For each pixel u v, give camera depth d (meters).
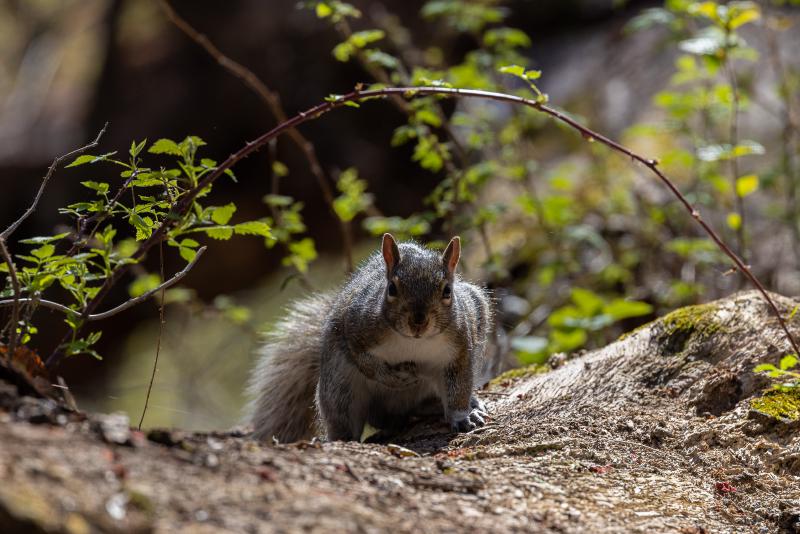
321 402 8.55
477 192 13.27
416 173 21.77
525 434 7.10
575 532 5.15
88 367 22.09
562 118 7.37
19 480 3.94
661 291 14.43
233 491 4.46
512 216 17.11
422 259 7.98
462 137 16.94
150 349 27.19
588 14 24.33
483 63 13.02
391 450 6.18
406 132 11.46
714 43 11.78
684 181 16.50
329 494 4.75
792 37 19.89
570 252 15.38
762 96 18.19
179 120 21.72
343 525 4.38
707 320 8.46
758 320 8.35
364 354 8.02
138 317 21.69
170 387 20.08
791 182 14.45
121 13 23.77
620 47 22.05
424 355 7.93
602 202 16.62
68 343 6.59
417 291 7.69
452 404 7.98
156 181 6.78
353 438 8.32
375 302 7.95
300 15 21.83
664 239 15.57
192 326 25.20
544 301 15.32
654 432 7.15
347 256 12.52
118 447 4.61
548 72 22.62
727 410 7.60
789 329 8.16
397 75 11.44
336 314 8.48
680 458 6.78
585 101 20.34
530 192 14.24
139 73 22.61
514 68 7.27
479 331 8.76
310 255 12.16
